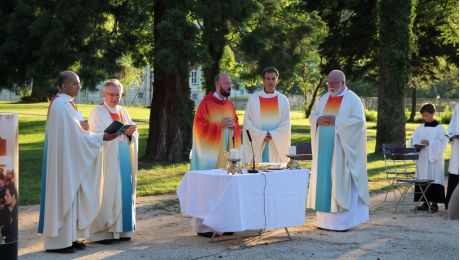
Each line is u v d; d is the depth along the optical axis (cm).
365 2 2234
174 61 1298
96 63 1366
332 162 841
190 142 1706
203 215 737
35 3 1367
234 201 701
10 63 1445
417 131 1025
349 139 841
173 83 1608
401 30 1772
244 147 895
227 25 1404
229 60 1975
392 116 1808
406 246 736
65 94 721
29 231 830
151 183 1262
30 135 2338
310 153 915
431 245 741
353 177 842
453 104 5269
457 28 2402
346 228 833
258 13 1427
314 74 4331
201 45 1329
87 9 1317
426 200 972
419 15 2373
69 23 1316
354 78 2611
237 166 735
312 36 1623
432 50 2597
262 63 1502
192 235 806
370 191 1212
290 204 754
